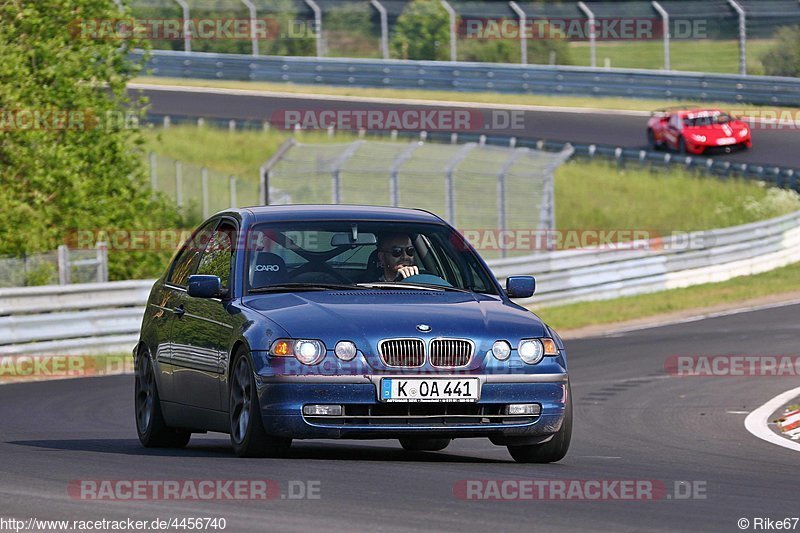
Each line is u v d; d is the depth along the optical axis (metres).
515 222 105.00
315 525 18.12
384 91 180.25
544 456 27.48
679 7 169.62
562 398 26.64
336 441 34.44
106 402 45.50
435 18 190.00
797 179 133.50
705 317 80.50
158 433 31.50
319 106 171.25
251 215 29.69
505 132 154.00
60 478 23.11
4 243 74.75
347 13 190.50
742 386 49.53
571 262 87.94
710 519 19.31
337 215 29.86
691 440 34.88
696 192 137.25
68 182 77.69
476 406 25.91
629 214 134.12
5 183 76.50
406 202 108.69
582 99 170.38
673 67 199.00
